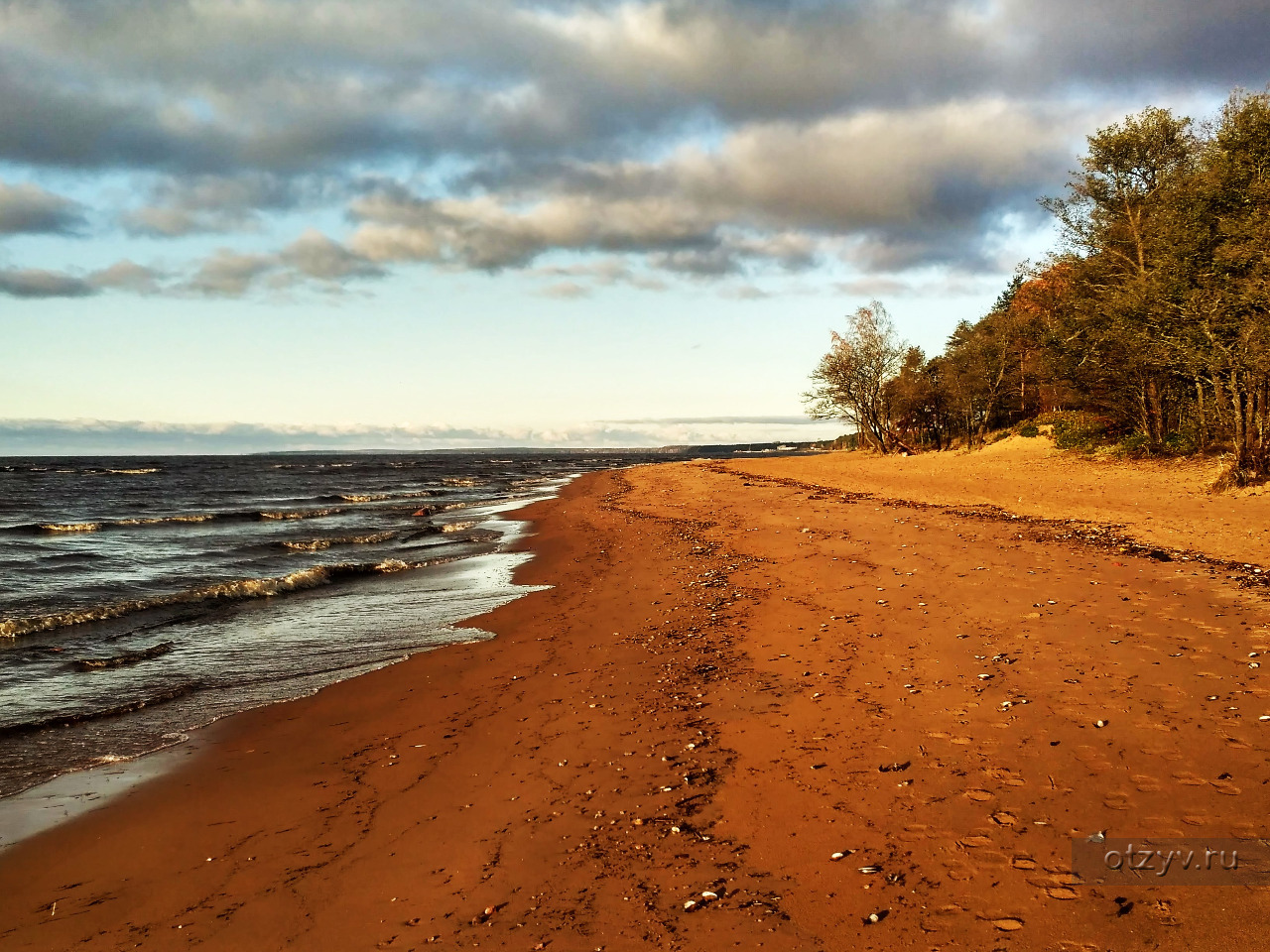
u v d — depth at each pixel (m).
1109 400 31.88
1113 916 3.83
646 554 18.48
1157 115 28.05
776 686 7.99
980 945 3.70
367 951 4.07
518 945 4.02
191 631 12.70
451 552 21.72
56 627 12.98
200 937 4.34
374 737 7.66
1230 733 5.79
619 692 8.34
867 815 5.11
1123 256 28.50
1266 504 17.80
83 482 71.06
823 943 3.82
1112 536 14.57
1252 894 3.91
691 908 4.23
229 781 6.71
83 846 5.59
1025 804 5.04
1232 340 21.09
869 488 29.70
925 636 9.10
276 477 82.00
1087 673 7.30
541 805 5.74
